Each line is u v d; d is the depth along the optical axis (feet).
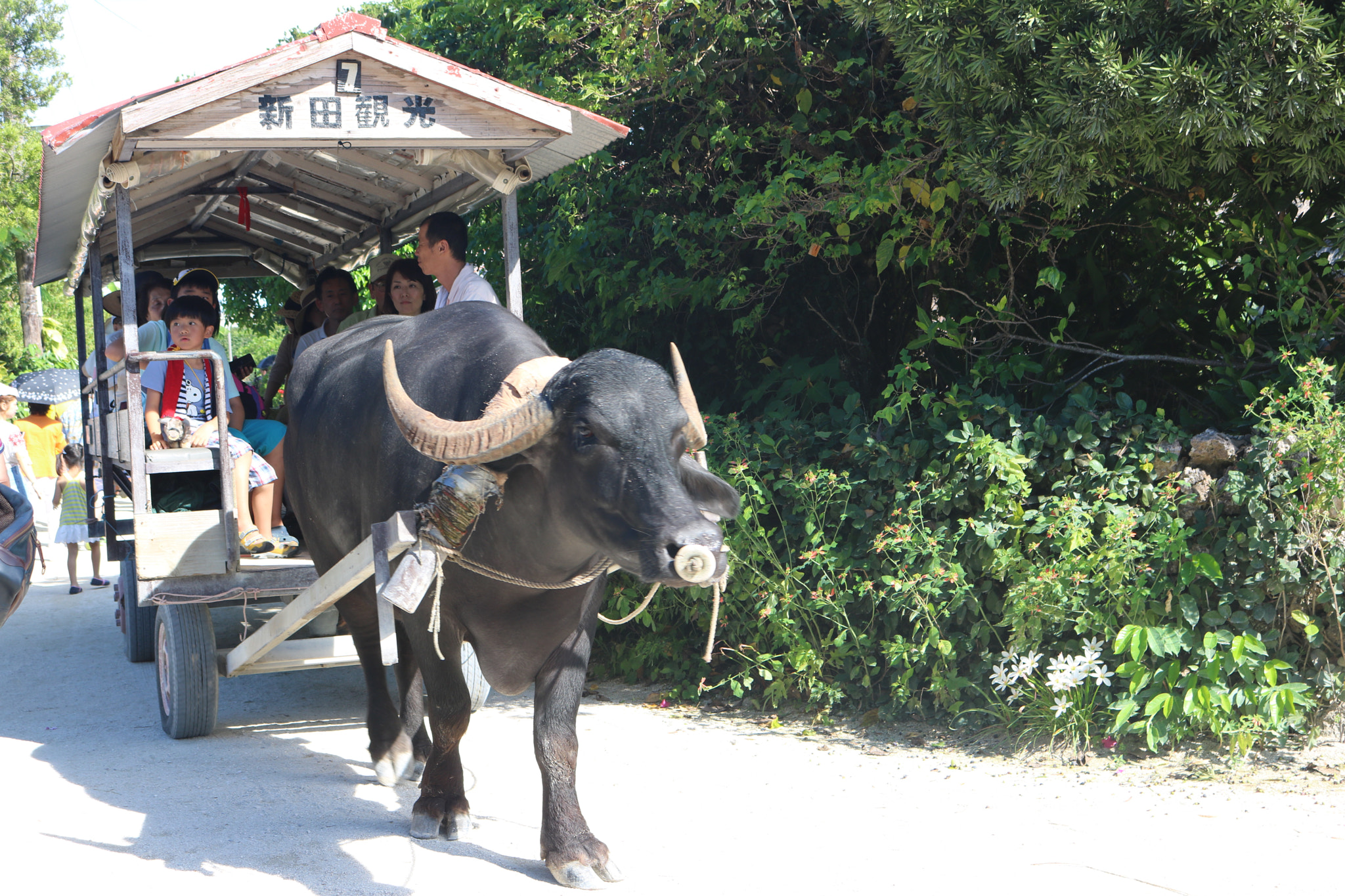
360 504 14.15
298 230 28.73
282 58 15.01
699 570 9.48
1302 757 15.71
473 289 16.48
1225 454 16.42
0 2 110.73
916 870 12.14
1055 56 15.51
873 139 22.25
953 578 17.07
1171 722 15.83
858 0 17.51
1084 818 13.73
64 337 129.90
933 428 18.34
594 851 12.00
